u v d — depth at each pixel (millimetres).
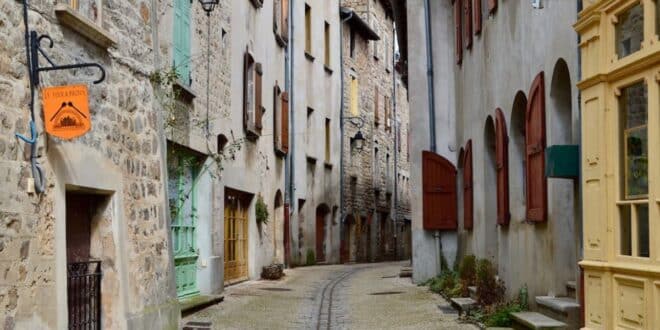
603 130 7668
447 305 13961
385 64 39969
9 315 6715
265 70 21266
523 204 12047
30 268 7105
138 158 9938
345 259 32156
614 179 7617
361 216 34344
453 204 18047
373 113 37125
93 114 8555
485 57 14367
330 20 30938
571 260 10039
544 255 10523
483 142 14484
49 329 7410
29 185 7090
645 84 7086
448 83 18688
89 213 9070
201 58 14781
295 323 12219
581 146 8375
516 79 12000
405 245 43875
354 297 16156
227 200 17469
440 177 18125
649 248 6980
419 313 13102
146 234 10102
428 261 18312
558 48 9742
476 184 15211
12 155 6840
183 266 14062
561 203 10039
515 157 12258
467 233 16734
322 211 29922
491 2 13492
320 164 29047
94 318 8867
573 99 9258
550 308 9867
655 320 6844
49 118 7203
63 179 7758
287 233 24344
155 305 10266
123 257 9156
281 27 23359
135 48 9914
